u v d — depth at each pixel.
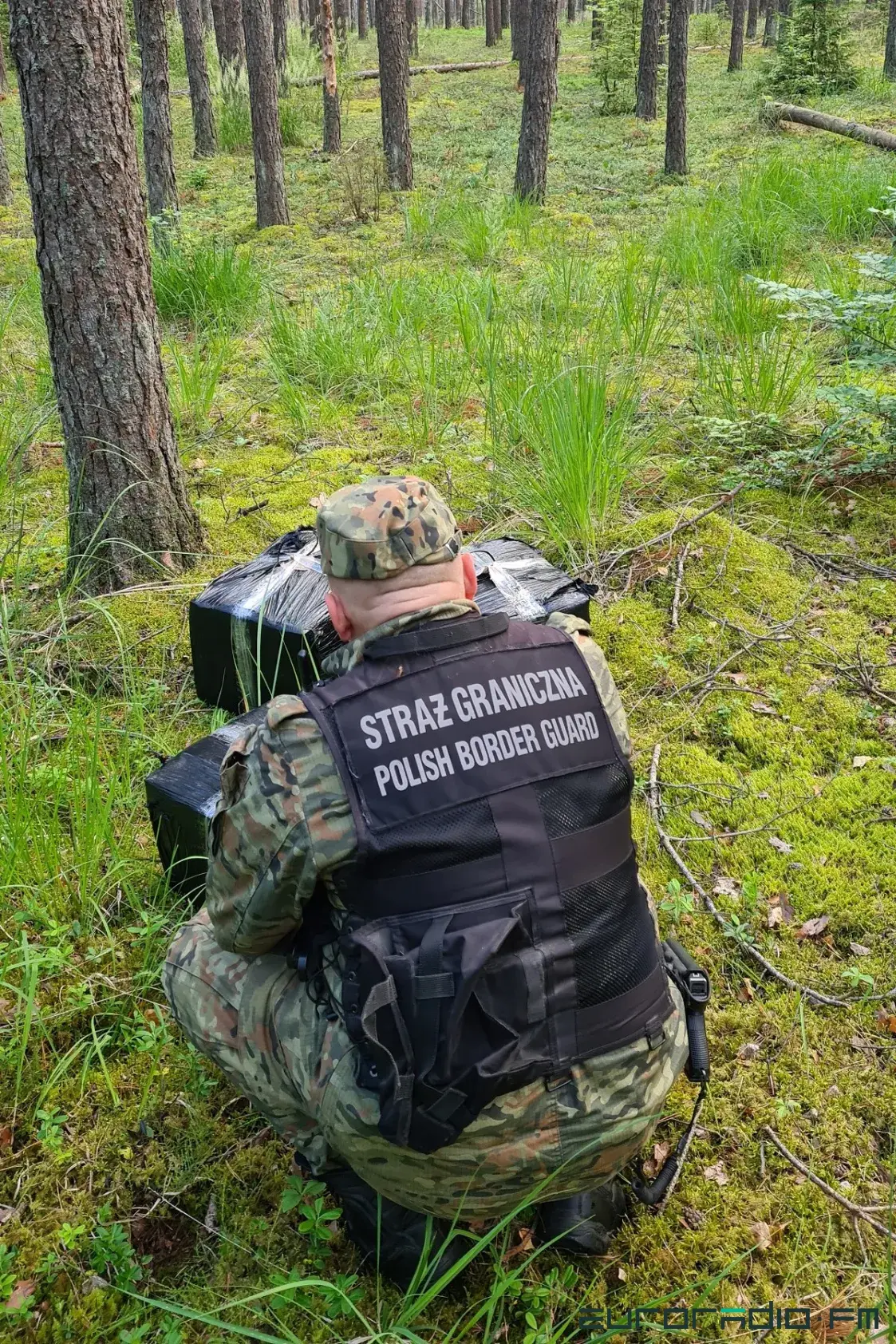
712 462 4.87
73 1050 2.24
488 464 4.95
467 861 1.54
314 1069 1.72
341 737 1.58
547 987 1.54
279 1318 1.87
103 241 3.69
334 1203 2.04
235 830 1.64
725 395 5.27
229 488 4.94
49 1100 2.27
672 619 3.80
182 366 5.65
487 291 6.51
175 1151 2.16
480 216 9.27
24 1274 1.94
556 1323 1.85
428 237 9.66
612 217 10.31
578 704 1.71
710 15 32.41
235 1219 2.04
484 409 5.60
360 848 1.53
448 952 1.45
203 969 1.95
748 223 7.78
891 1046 2.32
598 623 3.79
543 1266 1.93
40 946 2.55
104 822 2.72
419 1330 1.83
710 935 2.62
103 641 3.74
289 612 2.93
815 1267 1.92
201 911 2.09
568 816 1.62
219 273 7.31
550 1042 1.56
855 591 3.95
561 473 4.14
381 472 4.97
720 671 3.56
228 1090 2.27
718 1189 2.06
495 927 1.47
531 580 3.17
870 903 2.67
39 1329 1.86
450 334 6.42
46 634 3.78
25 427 5.45
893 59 17.30
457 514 4.54
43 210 3.64
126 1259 1.94
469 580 1.85
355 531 1.67
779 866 2.81
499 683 1.66
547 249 8.64
